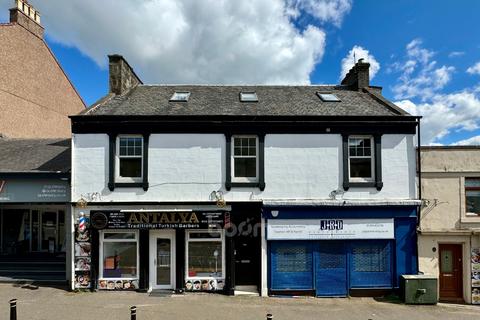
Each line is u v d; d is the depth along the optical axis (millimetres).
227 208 12000
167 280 12188
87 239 11922
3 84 18375
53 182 12430
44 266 14562
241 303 10883
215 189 12070
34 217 17859
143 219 11867
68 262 12172
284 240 11977
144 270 11992
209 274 12234
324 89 15828
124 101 13523
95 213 11852
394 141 12328
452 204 12422
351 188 12164
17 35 19406
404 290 11422
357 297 11945
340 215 12055
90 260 11891
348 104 13555
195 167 12094
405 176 12258
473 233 12141
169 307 10203
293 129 12234
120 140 12266
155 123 12047
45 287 12125
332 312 10219
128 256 12242
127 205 11945
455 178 12508
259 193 12086
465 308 11180
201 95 14516
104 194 11961
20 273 13609
